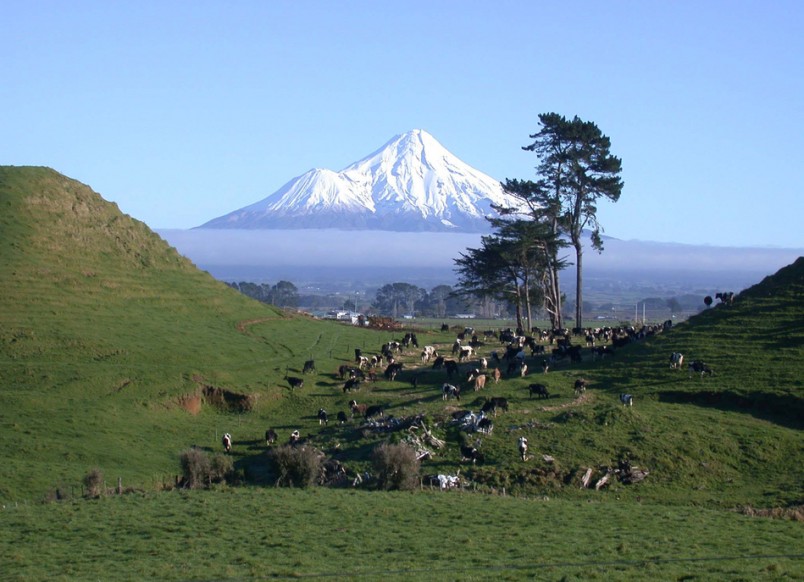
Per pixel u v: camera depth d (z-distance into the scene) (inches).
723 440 1910.7
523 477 1710.1
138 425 2380.7
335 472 1804.9
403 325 4633.4
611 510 1417.3
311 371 2967.5
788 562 1075.9
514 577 1022.4
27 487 1795.0
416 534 1253.1
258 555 1165.1
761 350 2573.8
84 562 1154.7
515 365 2721.5
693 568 1046.4
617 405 2102.6
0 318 2989.7
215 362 2970.0
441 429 1996.8
